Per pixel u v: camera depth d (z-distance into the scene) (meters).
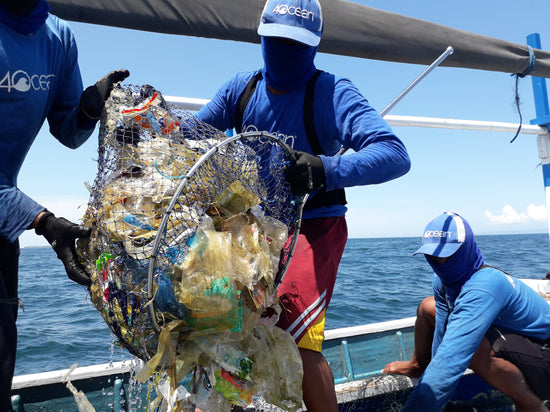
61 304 10.19
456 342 2.05
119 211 1.11
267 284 1.27
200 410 1.26
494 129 3.41
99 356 5.36
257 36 2.17
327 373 1.50
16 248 1.50
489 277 2.21
